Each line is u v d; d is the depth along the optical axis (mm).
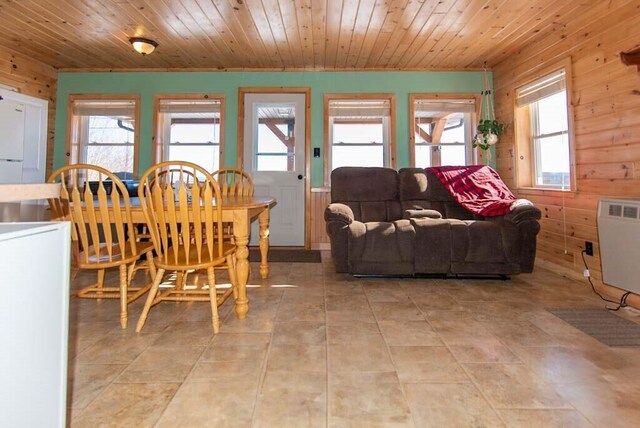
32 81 3867
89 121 4328
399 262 2775
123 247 1860
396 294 2461
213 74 4227
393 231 2791
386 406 1191
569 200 2873
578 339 1719
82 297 2234
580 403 1207
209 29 3117
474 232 2744
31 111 3680
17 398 636
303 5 2693
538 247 3305
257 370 1428
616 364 1477
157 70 4207
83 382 1336
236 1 2637
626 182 2320
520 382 1338
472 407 1186
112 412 1156
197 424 1101
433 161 4332
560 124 3143
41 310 694
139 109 4223
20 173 3547
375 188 3463
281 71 4215
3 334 606
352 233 2791
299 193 4270
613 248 2184
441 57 3812
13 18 2922
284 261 3561
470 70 4180
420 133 4324
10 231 628
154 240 1842
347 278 2891
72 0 2633
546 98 3303
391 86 4227
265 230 2891
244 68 4195
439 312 2102
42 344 697
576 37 2770
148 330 1836
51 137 4141
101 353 1575
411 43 3428
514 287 2621
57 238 738
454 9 2740
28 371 661
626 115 2316
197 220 1808
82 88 4227
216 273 2992
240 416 1140
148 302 1844
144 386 1310
